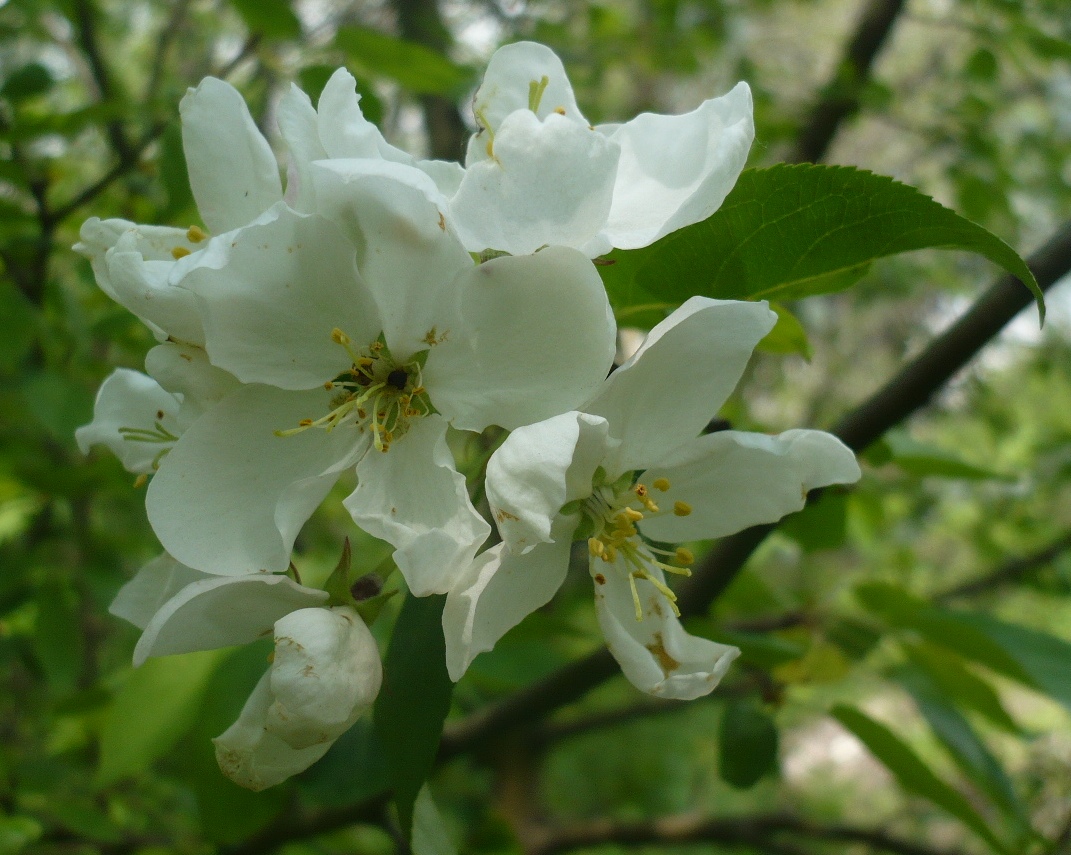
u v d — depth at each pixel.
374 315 0.11
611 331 0.10
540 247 0.11
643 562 0.12
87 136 0.30
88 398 0.21
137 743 0.16
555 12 0.44
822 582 0.26
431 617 0.11
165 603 0.11
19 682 0.29
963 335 0.15
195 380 0.11
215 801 0.16
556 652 0.19
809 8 0.47
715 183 0.11
